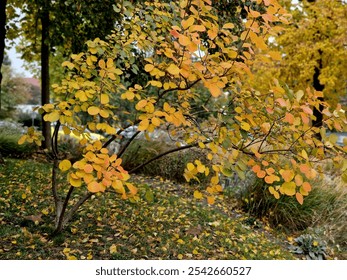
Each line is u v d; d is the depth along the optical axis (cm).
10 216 419
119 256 352
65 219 371
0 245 347
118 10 344
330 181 623
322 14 1218
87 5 608
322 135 252
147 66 261
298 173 256
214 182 254
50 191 529
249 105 293
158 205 525
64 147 848
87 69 324
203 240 425
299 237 503
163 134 782
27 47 1046
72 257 326
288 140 290
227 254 401
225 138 266
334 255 488
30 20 973
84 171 224
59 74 1266
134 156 734
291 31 1233
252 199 581
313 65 1234
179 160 727
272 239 511
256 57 261
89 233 393
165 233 426
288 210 565
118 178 231
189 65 254
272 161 289
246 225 538
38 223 402
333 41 1192
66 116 267
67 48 859
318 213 561
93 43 316
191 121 314
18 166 682
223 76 260
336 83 1330
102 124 266
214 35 241
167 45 302
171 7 351
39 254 337
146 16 343
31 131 305
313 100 266
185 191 633
